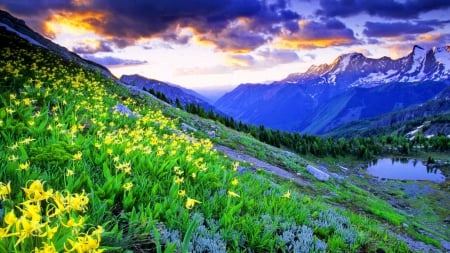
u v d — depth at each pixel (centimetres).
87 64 5294
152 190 697
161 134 1622
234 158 2261
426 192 5709
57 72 2167
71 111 1276
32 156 695
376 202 2920
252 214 841
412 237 1769
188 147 1170
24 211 316
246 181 1201
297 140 10325
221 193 895
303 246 748
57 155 700
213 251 613
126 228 556
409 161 10919
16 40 3550
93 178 691
